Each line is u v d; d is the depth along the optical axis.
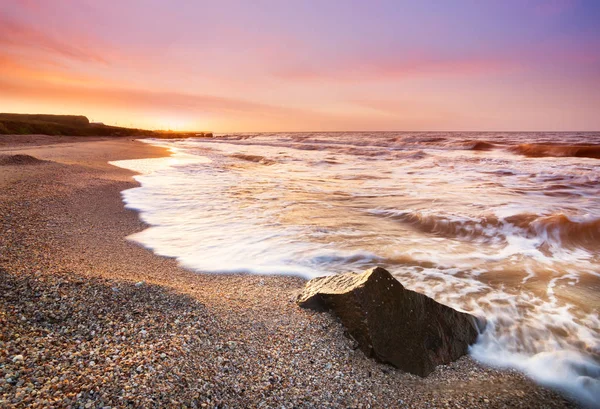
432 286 5.28
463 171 18.39
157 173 16.97
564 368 3.58
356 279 4.18
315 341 3.66
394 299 3.87
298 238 7.39
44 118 88.44
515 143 34.78
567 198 11.46
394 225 8.71
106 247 6.29
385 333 3.63
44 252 5.28
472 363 3.70
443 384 3.34
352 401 2.92
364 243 7.15
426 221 8.84
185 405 2.45
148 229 7.86
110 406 2.25
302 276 5.54
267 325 3.90
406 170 19.77
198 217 8.98
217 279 5.35
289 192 12.81
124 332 3.24
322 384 3.07
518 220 8.59
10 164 14.09
